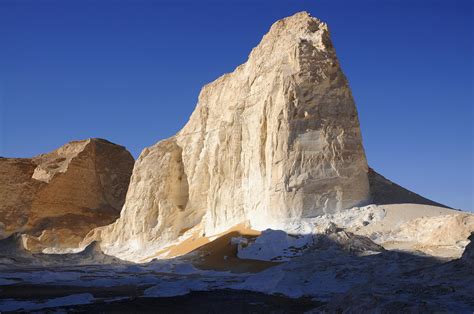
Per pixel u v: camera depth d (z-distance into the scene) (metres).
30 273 32.16
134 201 57.03
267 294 21.05
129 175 85.44
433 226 31.72
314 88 40.25
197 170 54.94
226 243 38.31
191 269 34.03
